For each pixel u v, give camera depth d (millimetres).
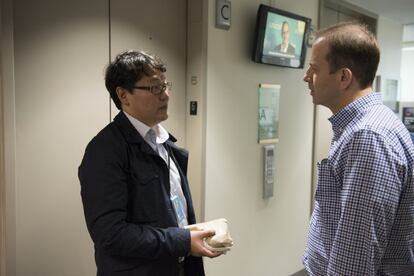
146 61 1322
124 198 1236
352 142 1027
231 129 2738
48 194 1974
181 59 2561
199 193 2570
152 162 1337
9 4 1681
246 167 2891
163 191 1334
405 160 1017
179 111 2578
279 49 2900
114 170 1229
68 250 2068
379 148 987
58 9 1950
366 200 974
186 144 2625
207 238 1319
